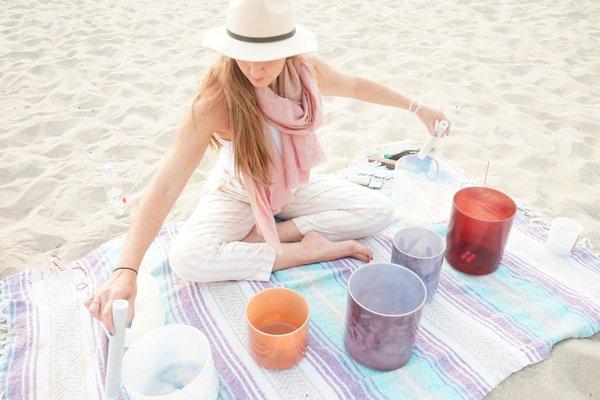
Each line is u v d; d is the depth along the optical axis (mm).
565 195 2254
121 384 1281
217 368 1383
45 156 2672
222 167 1723
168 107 3107
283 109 1433
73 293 1707
